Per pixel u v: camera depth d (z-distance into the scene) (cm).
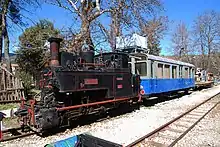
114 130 868
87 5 1842
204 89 3197
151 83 1482
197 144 695
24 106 874
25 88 1822
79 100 959
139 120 1044
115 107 1130
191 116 1120
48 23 2736
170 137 762
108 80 1066
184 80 2169
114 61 1149
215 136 778
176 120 1013
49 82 851
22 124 844
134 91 1261
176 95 2031
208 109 1342
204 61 6162
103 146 423
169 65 1808
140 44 1869
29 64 2831
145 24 2005
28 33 2703
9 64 1884
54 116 817
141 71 1476
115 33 2038
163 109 1356
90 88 964
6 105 1451
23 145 708
